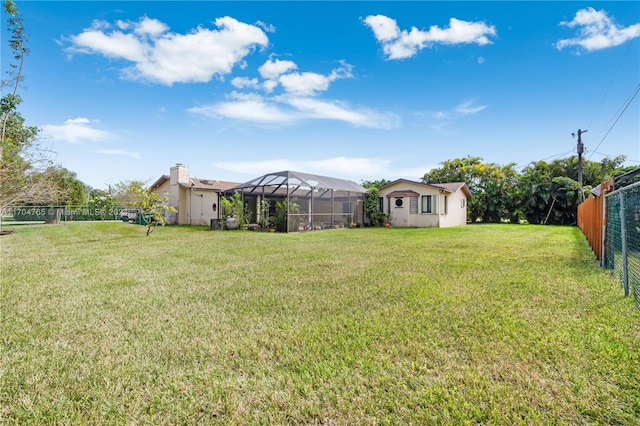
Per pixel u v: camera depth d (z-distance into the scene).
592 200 8.74
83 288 5.05
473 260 7.28
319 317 3.70
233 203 17.70
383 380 2.38
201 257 7.97
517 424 1.90
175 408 2.11
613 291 4.52
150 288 5.04
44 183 16.00
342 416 2.01
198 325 3.50
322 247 9.79
